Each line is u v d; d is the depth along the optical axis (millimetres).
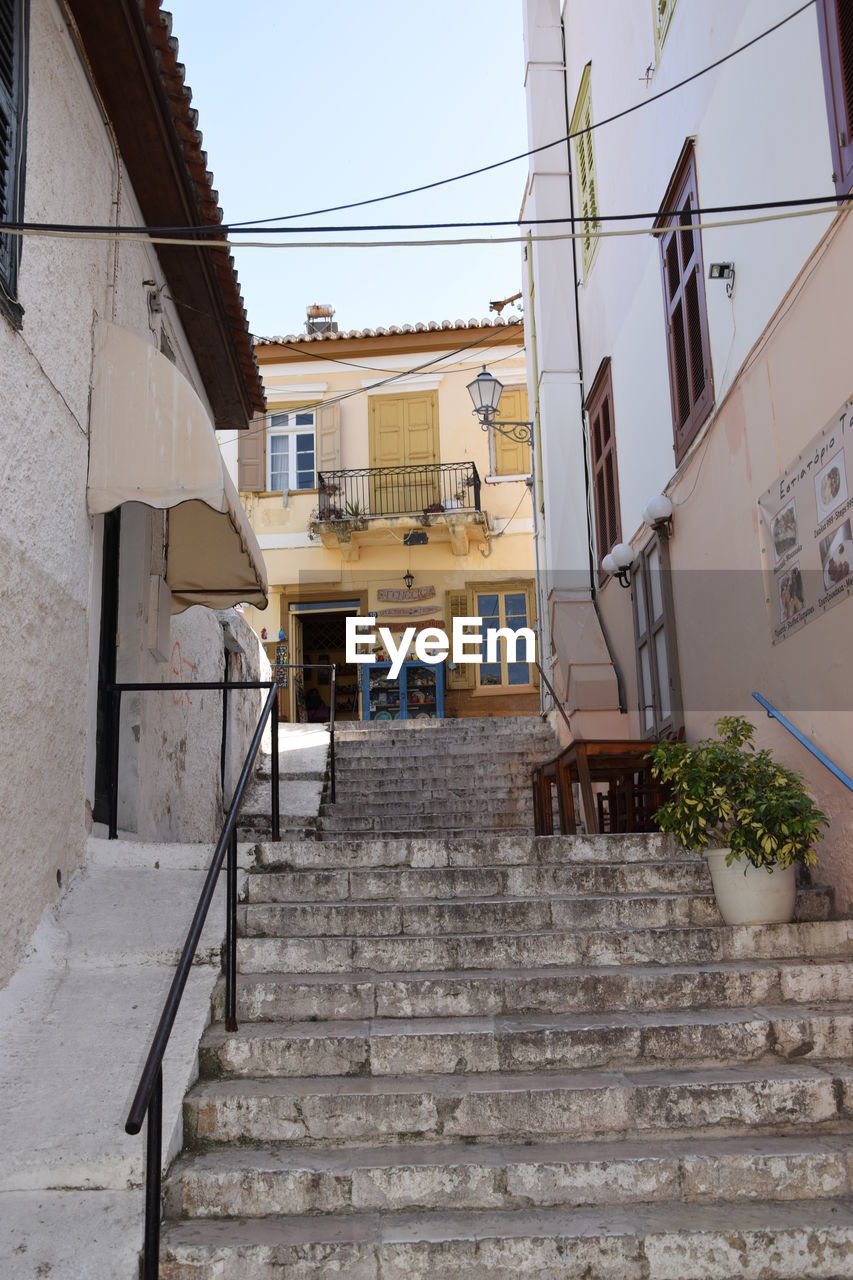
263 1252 3359
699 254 7695
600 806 8898
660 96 7953
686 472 8125
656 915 5227
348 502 18703
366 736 12633
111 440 5805
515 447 18812
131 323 7078
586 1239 3395
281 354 19375
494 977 4695
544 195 13164
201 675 9844
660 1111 3951
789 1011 4492
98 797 6695
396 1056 4250
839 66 5387
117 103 6379
